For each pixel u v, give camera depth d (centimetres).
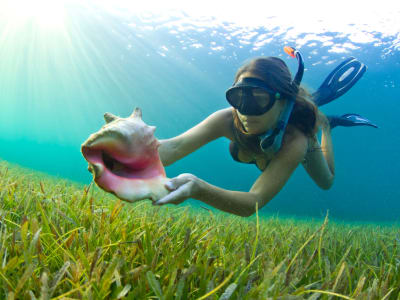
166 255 54
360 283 45
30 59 1297
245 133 100
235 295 43
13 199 79
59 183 145
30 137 3072
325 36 884
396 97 1207
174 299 41
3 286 38
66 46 1144
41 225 59
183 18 938
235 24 921
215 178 2984
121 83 1388
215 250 66
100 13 952
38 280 39
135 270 43
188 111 1653
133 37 1041
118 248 52
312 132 98
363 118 200
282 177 87
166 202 50
